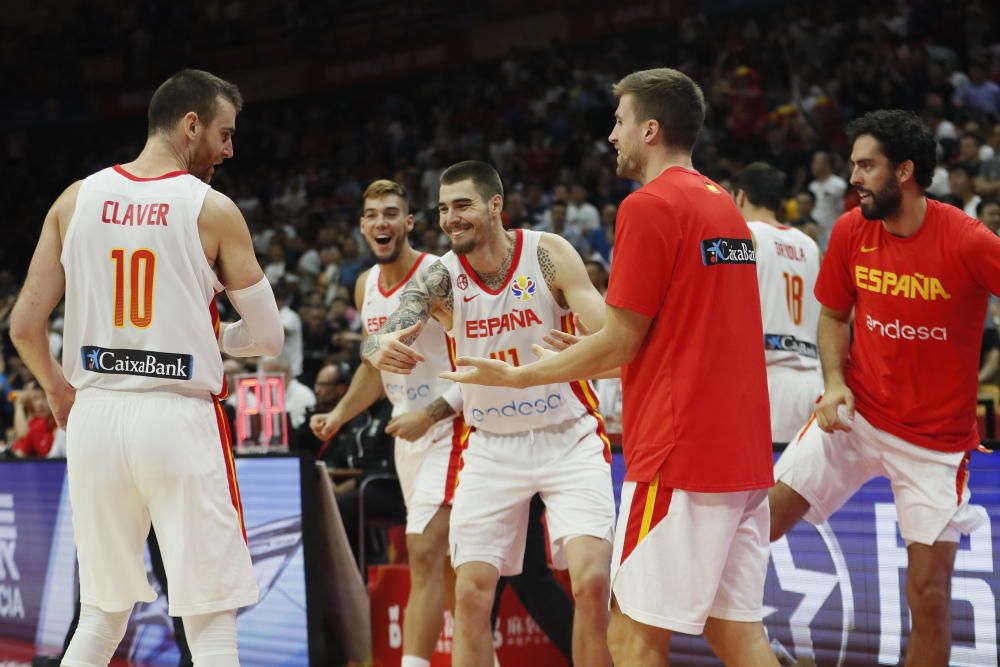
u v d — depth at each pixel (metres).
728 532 5.45
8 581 11.55
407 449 8.70
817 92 25.56
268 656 9.62
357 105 39.59
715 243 5.50
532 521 8.49
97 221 6.10
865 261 6.98
